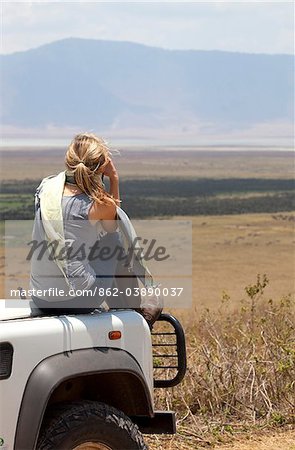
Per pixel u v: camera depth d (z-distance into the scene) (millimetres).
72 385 6117
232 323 11953
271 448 8188
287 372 9281
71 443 5691
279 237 117188
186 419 8797
